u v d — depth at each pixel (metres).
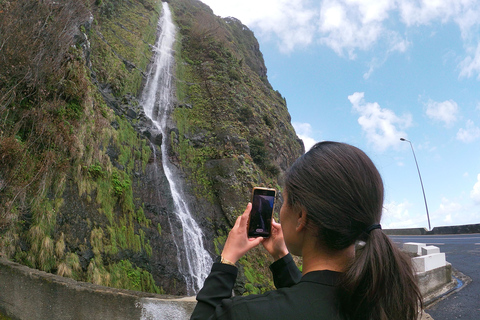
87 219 8.77
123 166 12.17
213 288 1.14
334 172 1.06
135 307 3.69
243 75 27.84
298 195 1.10
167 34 28.95
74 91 9.48
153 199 12.98
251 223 1.40
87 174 9.40
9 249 6.27
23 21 8.37
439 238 20.91
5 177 6.78
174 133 18.08
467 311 6.21
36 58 8.28
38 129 7.97
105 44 19.27
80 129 9.45
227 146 18.23
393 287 0.98
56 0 9.87
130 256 9.87
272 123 24.09
